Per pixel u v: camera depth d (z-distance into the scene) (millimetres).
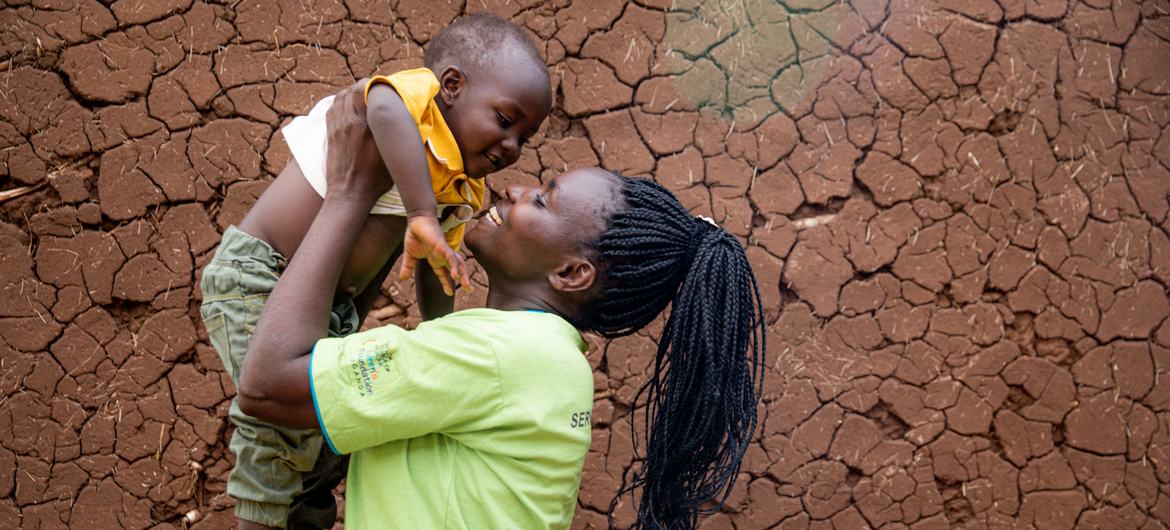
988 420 3100
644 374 3027
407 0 2947
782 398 3057
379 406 1614
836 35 3055
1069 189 3102
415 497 1680
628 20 3008
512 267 1859
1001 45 3084
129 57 2891
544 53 2988
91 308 2918
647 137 3025
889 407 3088
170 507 2949
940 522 3088
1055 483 3113
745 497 3057
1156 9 3123
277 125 2924
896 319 3082
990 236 3090
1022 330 3117
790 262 3059
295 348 1617
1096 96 3107
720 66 3039
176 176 2904
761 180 3051
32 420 2920
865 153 3068
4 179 2893
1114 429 3121
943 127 3074
